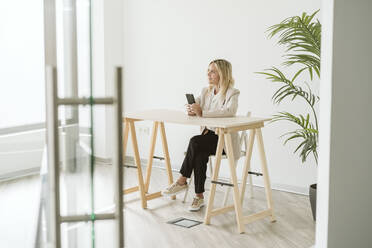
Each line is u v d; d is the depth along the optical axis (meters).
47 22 0.97
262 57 4.74
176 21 5.32
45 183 1.07
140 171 4.16
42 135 1.07
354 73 2.86
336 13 2.64
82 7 0.93
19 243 1.04
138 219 3.90
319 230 2.85
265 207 4.24
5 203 1.02
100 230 1.02
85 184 0.99
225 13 4.94
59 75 0.96
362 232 3.13
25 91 1.04
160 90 5.56
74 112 0.96
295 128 4.62
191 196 4.57
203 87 4.79
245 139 4.27
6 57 1.01
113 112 0.97
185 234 3.56
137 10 5.63
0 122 1.01
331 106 2.69
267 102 4.75
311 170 4.57
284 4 4.55
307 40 3.66
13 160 1.03
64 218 1.00
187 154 4.15
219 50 5.03
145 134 5.77
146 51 5.62
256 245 3.35
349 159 2.91
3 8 0.99
